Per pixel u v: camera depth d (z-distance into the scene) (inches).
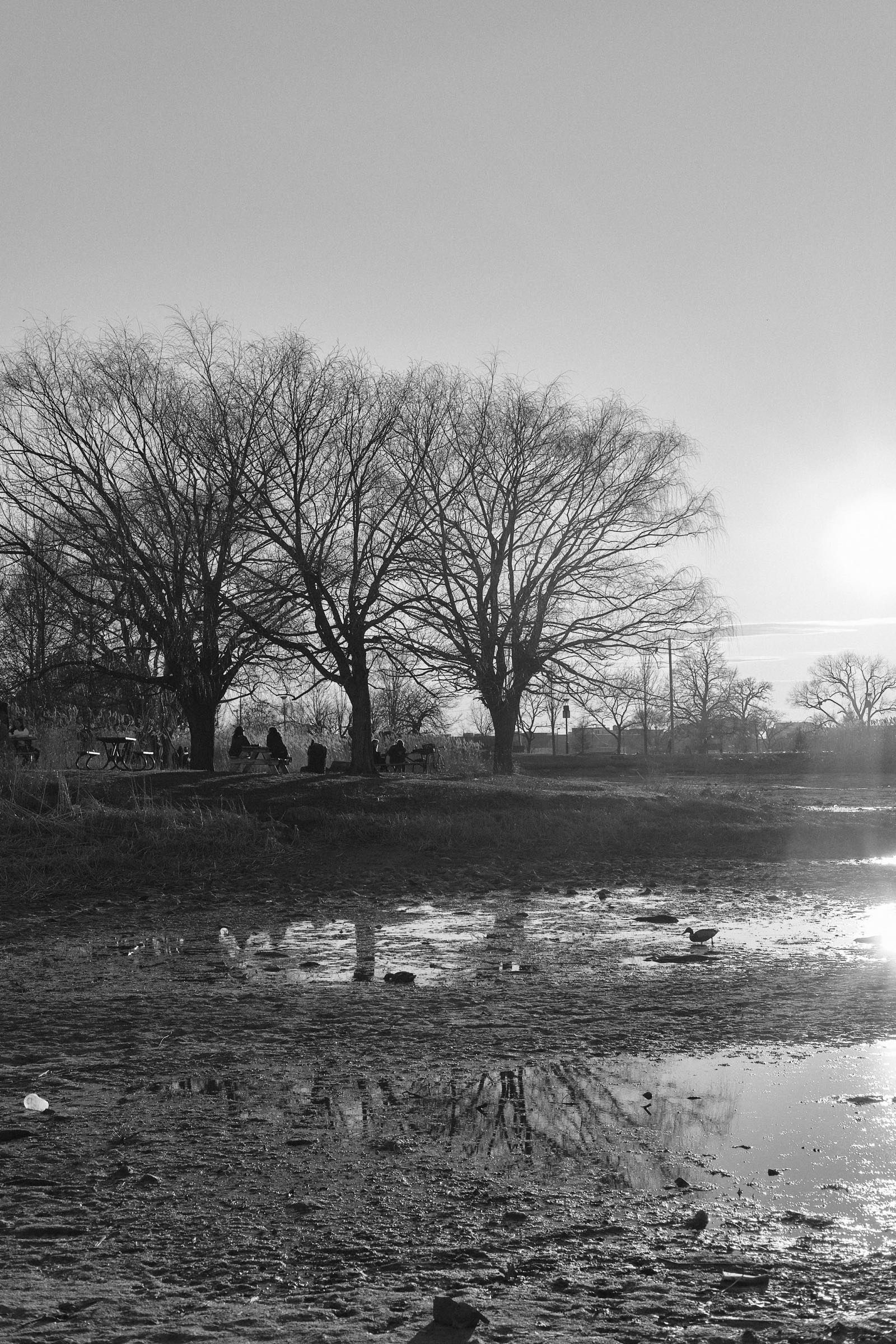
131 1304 169.3
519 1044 331.0
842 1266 181.2
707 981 424.2
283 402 1138.7
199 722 1167.0
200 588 1114.1
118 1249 192.1
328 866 756.0
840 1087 283.6
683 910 621.0
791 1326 159.5
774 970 444.8
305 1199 213.8
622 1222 201.0
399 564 1231.5
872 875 764.0
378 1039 339.0
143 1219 205.3
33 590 1205.1
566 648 1432.1
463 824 888.3
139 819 814.5
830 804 1288.1
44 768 1085.8
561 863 804.6
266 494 1098.1
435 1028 353.4
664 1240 193.2
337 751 1637.6
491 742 2274.9
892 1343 153.3
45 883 684.7
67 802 843.4
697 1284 175.3
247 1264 185.5
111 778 983.0
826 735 3046.3
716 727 4092.0
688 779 2171.5
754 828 938.7
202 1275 181.5
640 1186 218.5
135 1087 292.2
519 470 1375.5
